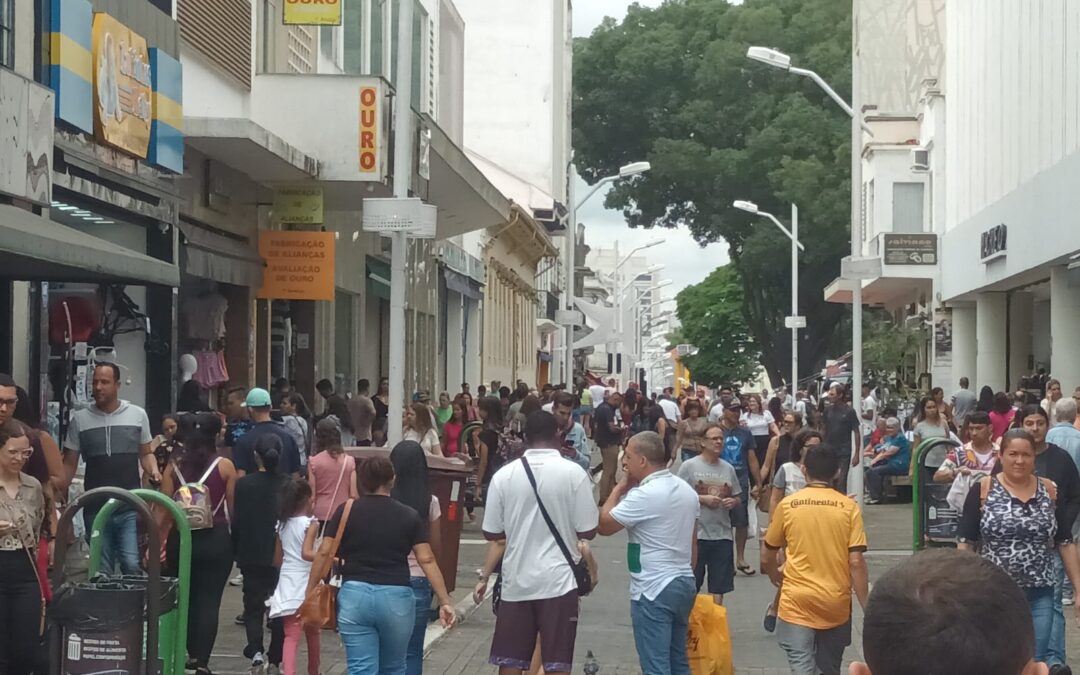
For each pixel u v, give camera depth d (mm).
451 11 41906
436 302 40500
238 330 22844
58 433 15953
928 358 47719
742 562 18781
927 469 19328
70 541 10211
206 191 20500
